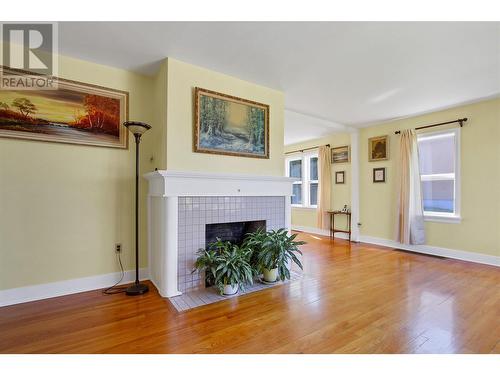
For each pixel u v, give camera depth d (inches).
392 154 189.8
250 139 120.7
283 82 122.7
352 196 211.3
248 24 80.6
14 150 89.9
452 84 124.3
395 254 164.9
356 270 130.3
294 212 274.1
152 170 115.7
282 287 106.6
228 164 114.0
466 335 71.3
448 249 159.5
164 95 101.9
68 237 98.9
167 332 71.9
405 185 175.2
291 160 283.3
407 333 72.2
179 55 98.8
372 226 201.0
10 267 89.0
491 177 143.2
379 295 98.6
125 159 111.0
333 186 233.5
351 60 102.6
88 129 102.9
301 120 177.6
